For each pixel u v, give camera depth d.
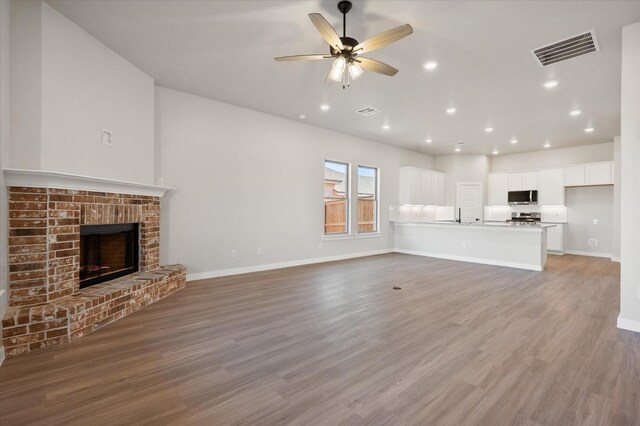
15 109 2.51
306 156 6.21
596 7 2.60
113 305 3.04
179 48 3.36
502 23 2.84
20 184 2.49
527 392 1.93
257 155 5.45
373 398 1.86
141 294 3.44
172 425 1.61
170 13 2.77
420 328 2.96
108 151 3.35
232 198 5.14
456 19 2.78
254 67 3.79
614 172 6.90
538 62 3.56
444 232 7.28
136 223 3.89
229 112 5.08
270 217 5.66
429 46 3.24
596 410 1.75
